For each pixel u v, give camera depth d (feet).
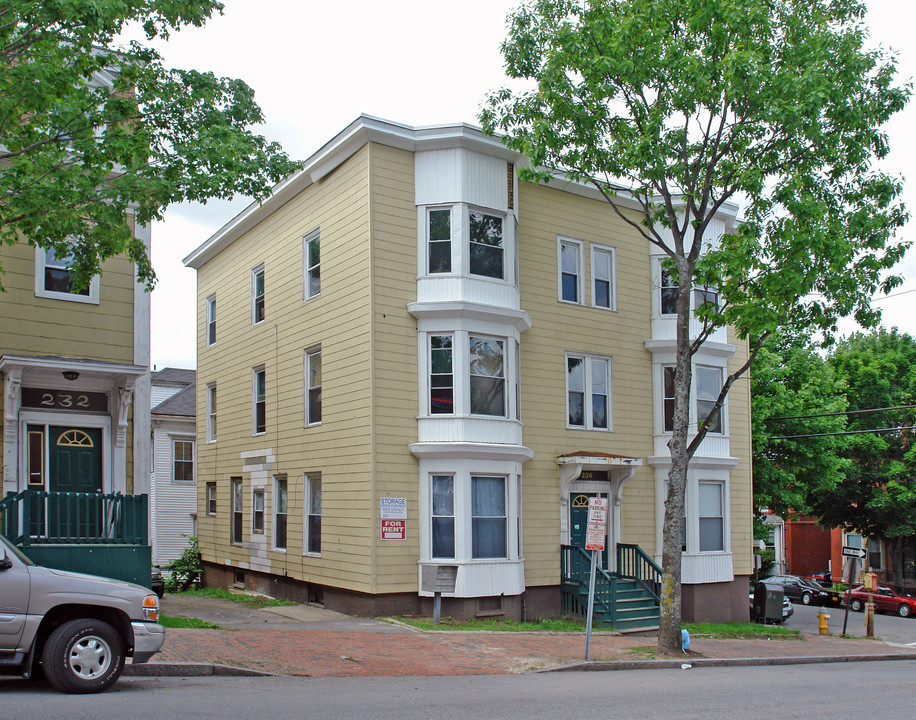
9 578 30.45
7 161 48.08
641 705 33.45
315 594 65.72
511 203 64.54
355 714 28.66
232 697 31.27
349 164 63.67
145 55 43.93
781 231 50.67
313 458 66.44
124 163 41.73
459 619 57.77
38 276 51.19
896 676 50.34
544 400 67.21
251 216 78.54
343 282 63.46
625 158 52.01
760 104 50.11
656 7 49.93
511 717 29.40
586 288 71.36
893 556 144.05
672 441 53.72
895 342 142.72
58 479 51.03
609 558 69.56
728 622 74.74
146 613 32.83
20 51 39.22
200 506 89.04
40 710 27.02
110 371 50.90
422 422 60.39
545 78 53.31
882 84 52.85
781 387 100.63
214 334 88.79
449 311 60.39
